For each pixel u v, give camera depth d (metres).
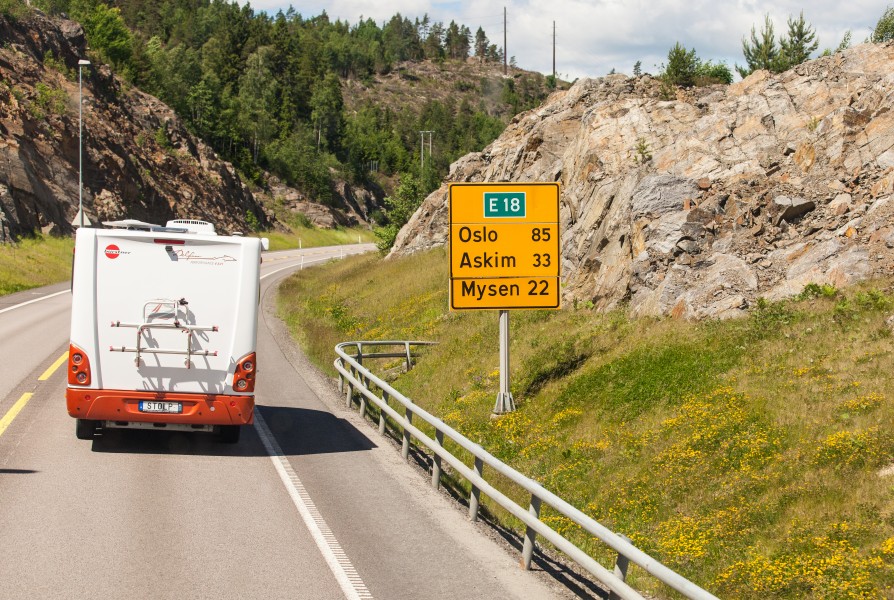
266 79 184.38
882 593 7.80
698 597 5.97
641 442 13.84
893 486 9.72
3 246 49.12
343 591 8.02
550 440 15.62
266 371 23.67
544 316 24.03
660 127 29.28
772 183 20.72
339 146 187.62
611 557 10.44
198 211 87.75
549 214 18.70
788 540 9.37
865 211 18.53
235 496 11.31
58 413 16.14
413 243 50.22
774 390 13.62
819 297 16.88
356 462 13.85
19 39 75.88
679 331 17.98
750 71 36.59
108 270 13.23
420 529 10.28
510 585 8.50
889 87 21.38
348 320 34.78
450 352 24.27
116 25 127.12
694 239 20.50
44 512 10.09
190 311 13.42
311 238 119.75
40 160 61.75
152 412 13.36
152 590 7.81
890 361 13.18
